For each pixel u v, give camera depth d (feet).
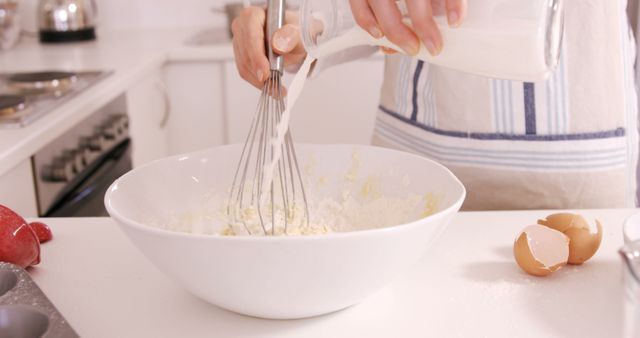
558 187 3.55
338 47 2.45
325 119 7.32
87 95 5.30
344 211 2.92
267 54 2.97
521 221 2.94
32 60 6.75
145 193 2.64
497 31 1.97
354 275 2.03
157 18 8.67
